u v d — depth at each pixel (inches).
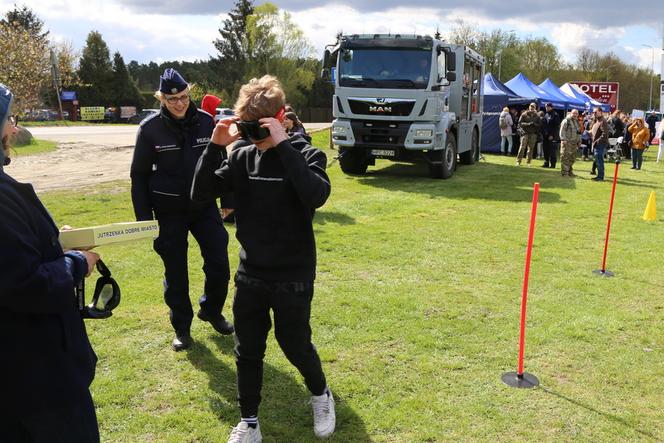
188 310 160.6
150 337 169.8
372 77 478.6
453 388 142.8
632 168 665.6
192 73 2613.2
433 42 469.7
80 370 73.4
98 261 83.4
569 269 248.1
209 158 108.4
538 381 146.7
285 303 107.5
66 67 1704.0
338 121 496.1
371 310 194.2
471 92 625.0
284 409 132.2
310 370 117.3
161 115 149.8
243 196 108.1
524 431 124.6
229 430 123.9
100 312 80.4
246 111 99.7
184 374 147.4
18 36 1128.2
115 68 2466.8
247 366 114.0
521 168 639.8
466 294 212.5
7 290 62.4
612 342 172.4
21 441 70.6
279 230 105.7
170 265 155.5
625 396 140.6
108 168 555.5
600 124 538.3
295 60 2493.8
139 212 150.5
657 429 126.2
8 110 67.8
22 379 67.9
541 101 871.1
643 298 212.5
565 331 178.9
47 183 452.8
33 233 66.5
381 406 133.8
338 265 246.8
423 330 178.2
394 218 345.7
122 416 128.2
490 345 168.4
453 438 122.0
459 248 279.0
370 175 548.1
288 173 99.6
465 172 590.2
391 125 481.1
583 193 457.4
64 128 1315.2
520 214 365.7
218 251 158.1
